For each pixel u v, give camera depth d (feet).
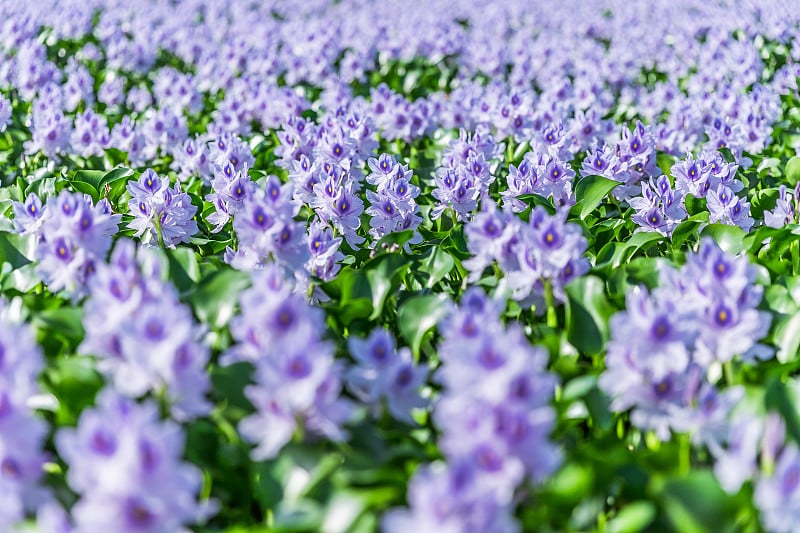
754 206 19.47
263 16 53.78
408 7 61.31
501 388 8.33
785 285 13.75
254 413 10.28
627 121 31.40
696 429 9.36
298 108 26.89
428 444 10.49
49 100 25.79
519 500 8.78
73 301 12.16
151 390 10.18
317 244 13.78
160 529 7.84
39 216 14.58
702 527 8.44
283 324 9.77
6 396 8.36
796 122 29.81
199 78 34.55
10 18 43.24
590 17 54.65
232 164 18.40
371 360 9.83
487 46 39.78
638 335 9.73
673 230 16.72
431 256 15.30
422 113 24.38
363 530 8.51
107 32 42.14
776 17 40.75
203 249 17.10
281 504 9.12
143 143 24.45
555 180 18.08
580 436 11.59
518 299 12.61
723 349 10.38
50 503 8.78
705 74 32.89
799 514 7.91
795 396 9.91
